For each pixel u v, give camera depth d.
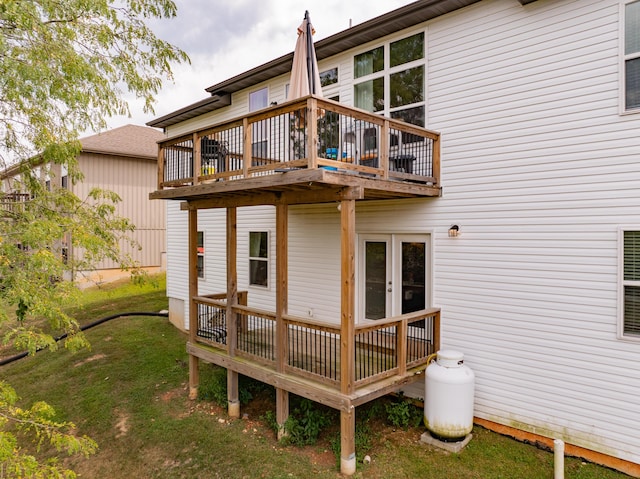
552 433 5.24
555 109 5.21
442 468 4.87
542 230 5.32
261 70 8.78
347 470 4.79
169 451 5.63
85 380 8.27
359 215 7.33
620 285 4.74
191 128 11.73
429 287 6.54
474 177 5.94
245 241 9.85
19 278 4.57
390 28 6.74
